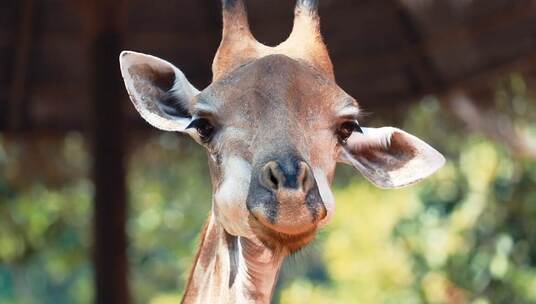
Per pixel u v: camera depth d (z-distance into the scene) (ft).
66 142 83.92
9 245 100.94
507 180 84.28
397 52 74.95
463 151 85.97
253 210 26.55
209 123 29.27
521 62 70.18
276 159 26.84
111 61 68.44
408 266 90.43
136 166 81.61
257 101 28.60
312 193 26.48
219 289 31.14
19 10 75.25
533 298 83.15
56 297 178.91
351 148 31.99
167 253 136.77
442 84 75.00
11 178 85.05
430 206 89.92
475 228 84.99
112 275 69.00
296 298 103.24
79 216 111.14
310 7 32.17
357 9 73.41
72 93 81.15
